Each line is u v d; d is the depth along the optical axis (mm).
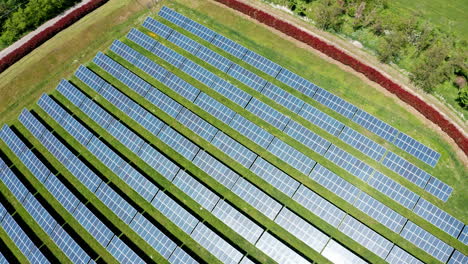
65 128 64688
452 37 65250
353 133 57500
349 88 62312
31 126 65250
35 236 57844
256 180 57469
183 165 59938
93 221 55969
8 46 74188
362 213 53906
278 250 51531
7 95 69312
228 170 56906
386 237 52250
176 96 65688
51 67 71312
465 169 54469
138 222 55250
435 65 59906
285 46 67562
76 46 73000
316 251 52000
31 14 74312
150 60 68812
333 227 53281
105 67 69500
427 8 69625
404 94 59375
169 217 55500
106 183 60125
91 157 62406
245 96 62562
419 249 51125
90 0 77625
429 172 55250
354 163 55719
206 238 53219
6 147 65250
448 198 53344
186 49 69562
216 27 72125
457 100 59031
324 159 57500
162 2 76562
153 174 59812
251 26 70562
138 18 75188
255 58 66000
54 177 59688
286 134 59719
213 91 64938
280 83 63875
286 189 55344
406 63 62875
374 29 66062
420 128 58031
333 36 67062
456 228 50375
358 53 64688
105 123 63875
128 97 65250
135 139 61375
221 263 52781
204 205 55750
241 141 60594
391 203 54031
